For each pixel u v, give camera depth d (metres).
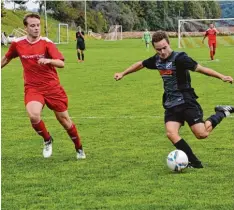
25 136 10.86
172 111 8.07
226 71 24.53
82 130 11.34
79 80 22.27
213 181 7.24
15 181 7.46
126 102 15.52
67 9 105.31
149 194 6.72
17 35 67.56
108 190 6.93
